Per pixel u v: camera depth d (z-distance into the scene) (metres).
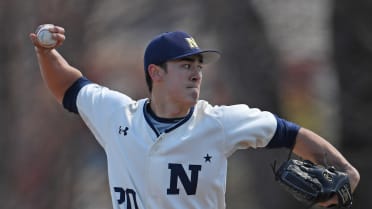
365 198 42.25
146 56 17.48
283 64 47.03
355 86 42.84
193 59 17.17
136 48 46.06
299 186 17.44
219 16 43.81
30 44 41.19
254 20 44.22
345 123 42.84
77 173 41.00
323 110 47.31
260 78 44.16
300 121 47.03
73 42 41.03
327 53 46.06
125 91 46.59
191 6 44.59
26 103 41.09
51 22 40.81
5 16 40.94
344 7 42.91
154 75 17.34
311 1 47.75
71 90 18.53
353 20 42.91
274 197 44.88
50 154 40.59
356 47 43.00
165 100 17.28
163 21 44.91
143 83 46.69
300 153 17.62
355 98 42.81
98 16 42.84
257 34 44.06
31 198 40.25
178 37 17.27
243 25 44.00
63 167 40.59
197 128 17.03
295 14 46.81
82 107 18.25
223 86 44.91
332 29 43.75
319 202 17.55
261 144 17.38
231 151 17.19
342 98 42.97
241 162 46.66
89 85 18.47
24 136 40.84
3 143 40.78
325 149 17.48
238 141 17.11
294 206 44.97
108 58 45.25
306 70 48.28
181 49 17.09
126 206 17.38
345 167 17.58
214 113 17.14
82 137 41.03
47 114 40.75
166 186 16.98
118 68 46.34
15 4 40.84
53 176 40.50
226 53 44.03
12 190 40.34
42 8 40.81
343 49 43.25
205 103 17.34
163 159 17.00
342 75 43.19
